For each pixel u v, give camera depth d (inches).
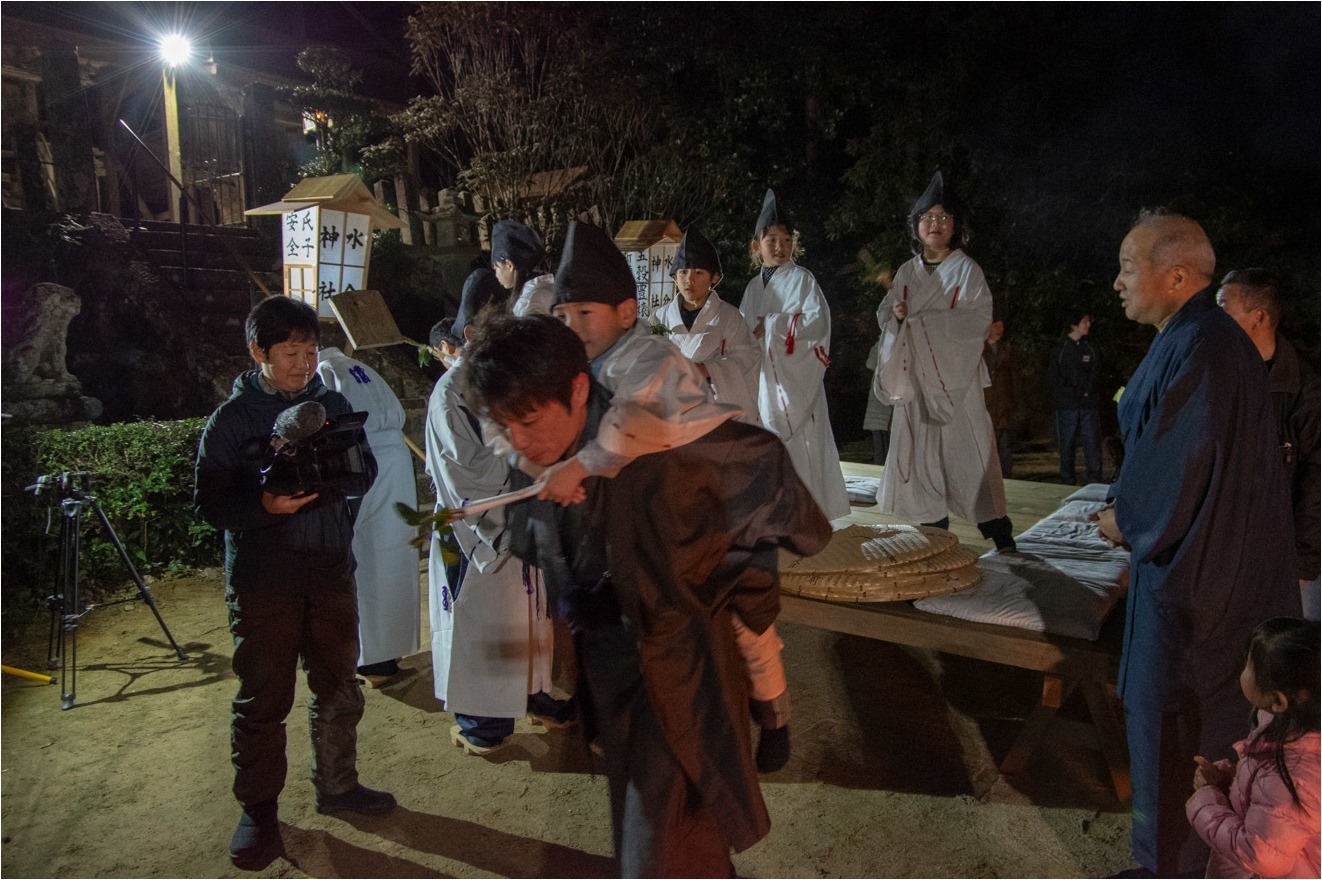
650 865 69.7
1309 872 80.0
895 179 470.6
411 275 459.5
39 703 163.6
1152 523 94.4
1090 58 458.6
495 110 471.8
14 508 221.8
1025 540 172.7
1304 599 133.8
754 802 71.4
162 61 499.5
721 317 175.0
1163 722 97.3
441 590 148.4
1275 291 123.4
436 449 125.8
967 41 457.4
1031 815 121.7
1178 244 97.2
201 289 390.3
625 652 70.7
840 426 523.5
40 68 437.1
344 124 499.5
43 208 415.5
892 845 116.1
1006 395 492.1
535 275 146.7
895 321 175.8
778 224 193.0
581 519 71.0
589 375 70.0
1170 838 98.5
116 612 211.5
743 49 478.9
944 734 143.9
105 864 116.3
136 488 231.6
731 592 74.0
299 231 215.5
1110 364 487.5
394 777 136.2
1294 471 127.0
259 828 112.7
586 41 462.9
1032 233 471.8
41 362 283.1
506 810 127.1
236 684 171.3
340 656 117.0
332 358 159.8
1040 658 123.3
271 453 102.7
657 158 477.4
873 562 138.0
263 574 106.3
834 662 172.4
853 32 473.1
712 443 70.4
